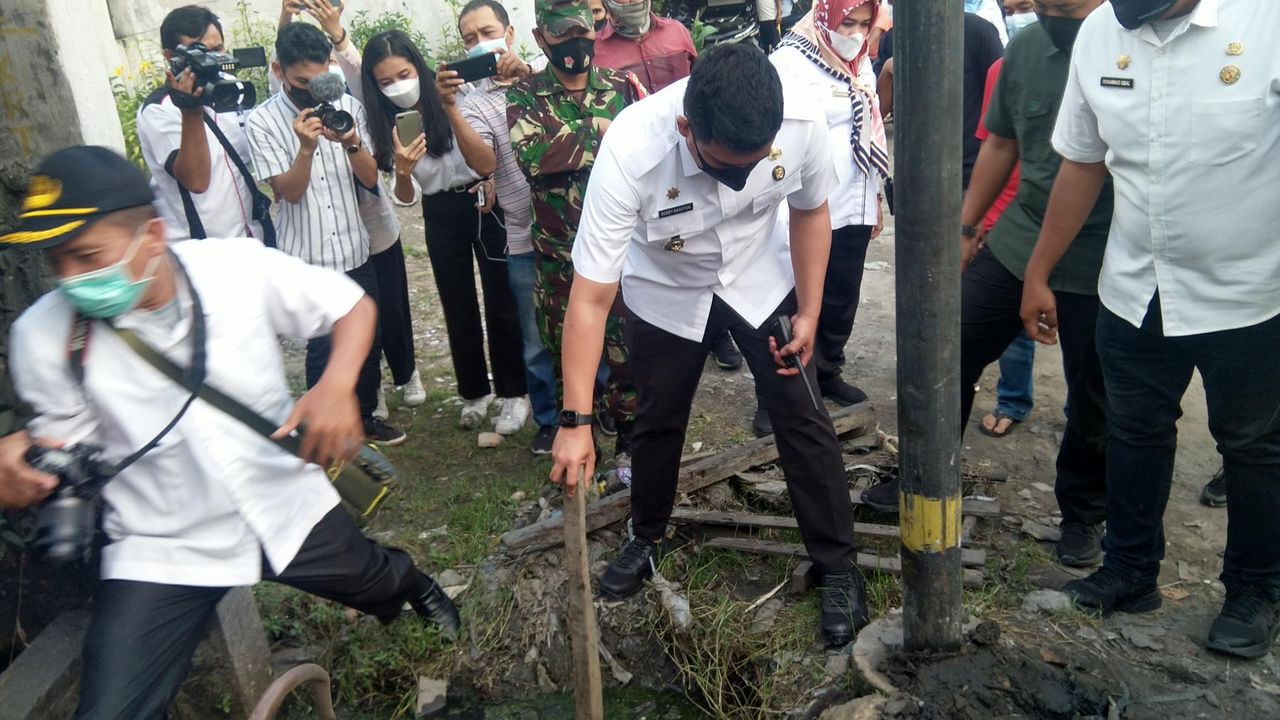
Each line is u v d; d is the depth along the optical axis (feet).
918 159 7.20
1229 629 9.33
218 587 8.16
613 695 10.95
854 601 10.25
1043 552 11.10
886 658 8.96
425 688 10.98
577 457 8.54
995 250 10.64
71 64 9.11
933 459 8.01
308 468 8.58
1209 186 8.06
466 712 10.93
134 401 7.53
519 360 14.39
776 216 9.77
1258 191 7.91
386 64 12.78
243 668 10.10
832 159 9.24
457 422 15.25
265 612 11.48
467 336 14.38
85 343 7.36
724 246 9.40
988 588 10.50
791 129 8.79
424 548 12.51
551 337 12.57
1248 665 9.22
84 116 9.28
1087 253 9.93
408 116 12.56
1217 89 7.82
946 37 6.91
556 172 11.66
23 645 10.02
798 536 11.78
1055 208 9.32
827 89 12.69
